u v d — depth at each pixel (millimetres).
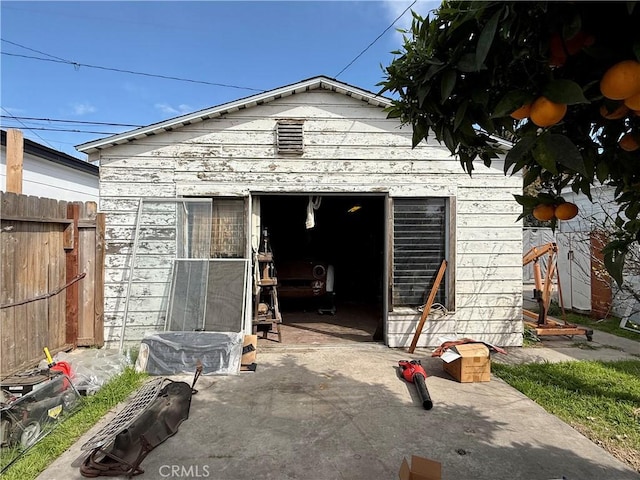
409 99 1286
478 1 861
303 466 2525
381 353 5062
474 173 5449
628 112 949
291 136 5297
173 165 5184
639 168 1161
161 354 4242
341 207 9609
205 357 4266
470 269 5457
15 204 3543
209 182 5238
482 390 3832
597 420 3184
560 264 8586
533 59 881
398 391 3789
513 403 3521
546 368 4480
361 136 5375
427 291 5473
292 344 5449
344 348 5258
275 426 3064
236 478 2393
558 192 1319
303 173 5336
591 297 7586
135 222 5121
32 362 3709
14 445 2607
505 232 5477
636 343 5766
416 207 5484
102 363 3986
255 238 5566
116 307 5023
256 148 5285
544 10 780
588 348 5469
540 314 6191
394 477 2406
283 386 3900
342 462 2572
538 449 2740
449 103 1166
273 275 6137
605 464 2559
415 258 5473
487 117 1100
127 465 2416
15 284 3545
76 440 2824
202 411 3322
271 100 5273
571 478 2402
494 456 2646
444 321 5387
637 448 2770
